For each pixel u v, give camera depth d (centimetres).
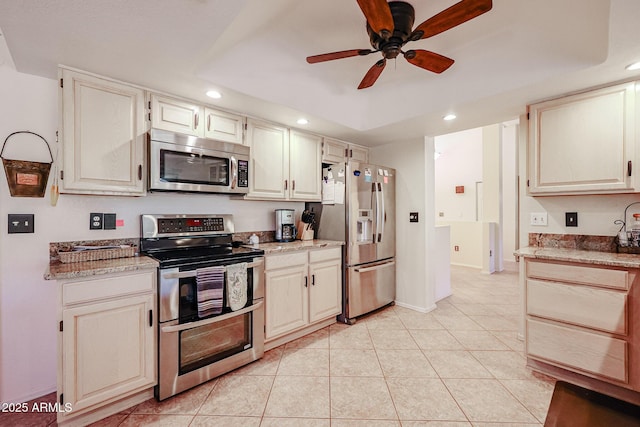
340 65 247
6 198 175
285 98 235
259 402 176
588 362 180
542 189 223
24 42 149
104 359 158
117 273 162
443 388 188
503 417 161
